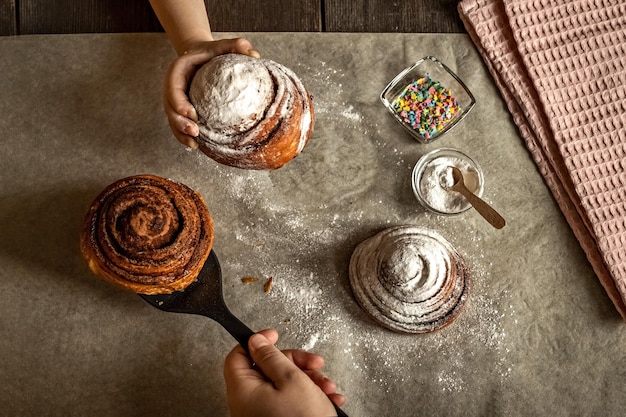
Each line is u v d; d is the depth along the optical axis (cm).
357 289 59
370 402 60
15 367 58
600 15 62
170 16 58
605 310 62
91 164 61
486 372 60
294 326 60
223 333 60
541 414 60
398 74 63
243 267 61
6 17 62
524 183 63
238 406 49
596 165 61
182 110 50
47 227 60
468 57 64
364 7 64
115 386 59
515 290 62
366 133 63
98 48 62
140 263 49
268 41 63
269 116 50
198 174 61
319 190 62
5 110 61
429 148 63
